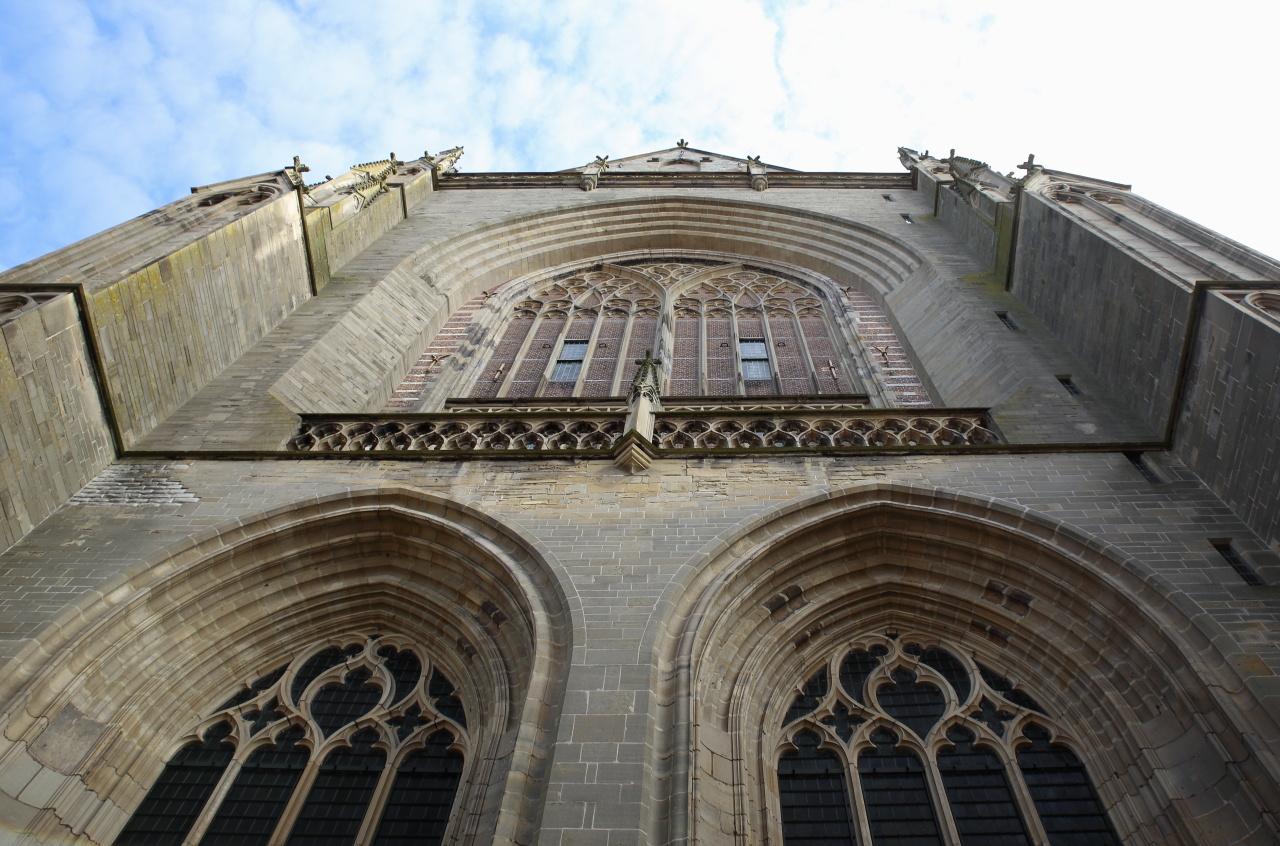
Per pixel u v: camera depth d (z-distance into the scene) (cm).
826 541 1431
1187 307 1546
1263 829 984
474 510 1444
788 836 1109
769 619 1355
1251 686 1077
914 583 1436
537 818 977
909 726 1253
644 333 2889
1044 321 2144
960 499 1436
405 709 1301
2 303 1489
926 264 2697
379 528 1478
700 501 1457
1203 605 1198
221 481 1549
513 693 1226
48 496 1441
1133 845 1073
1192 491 1441
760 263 3359
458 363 2567
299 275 2367
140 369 1697
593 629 1191
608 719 1066
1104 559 1309
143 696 1259
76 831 1106
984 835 1106
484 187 3691
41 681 1148
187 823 1159
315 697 1333
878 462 1556
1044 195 2241
